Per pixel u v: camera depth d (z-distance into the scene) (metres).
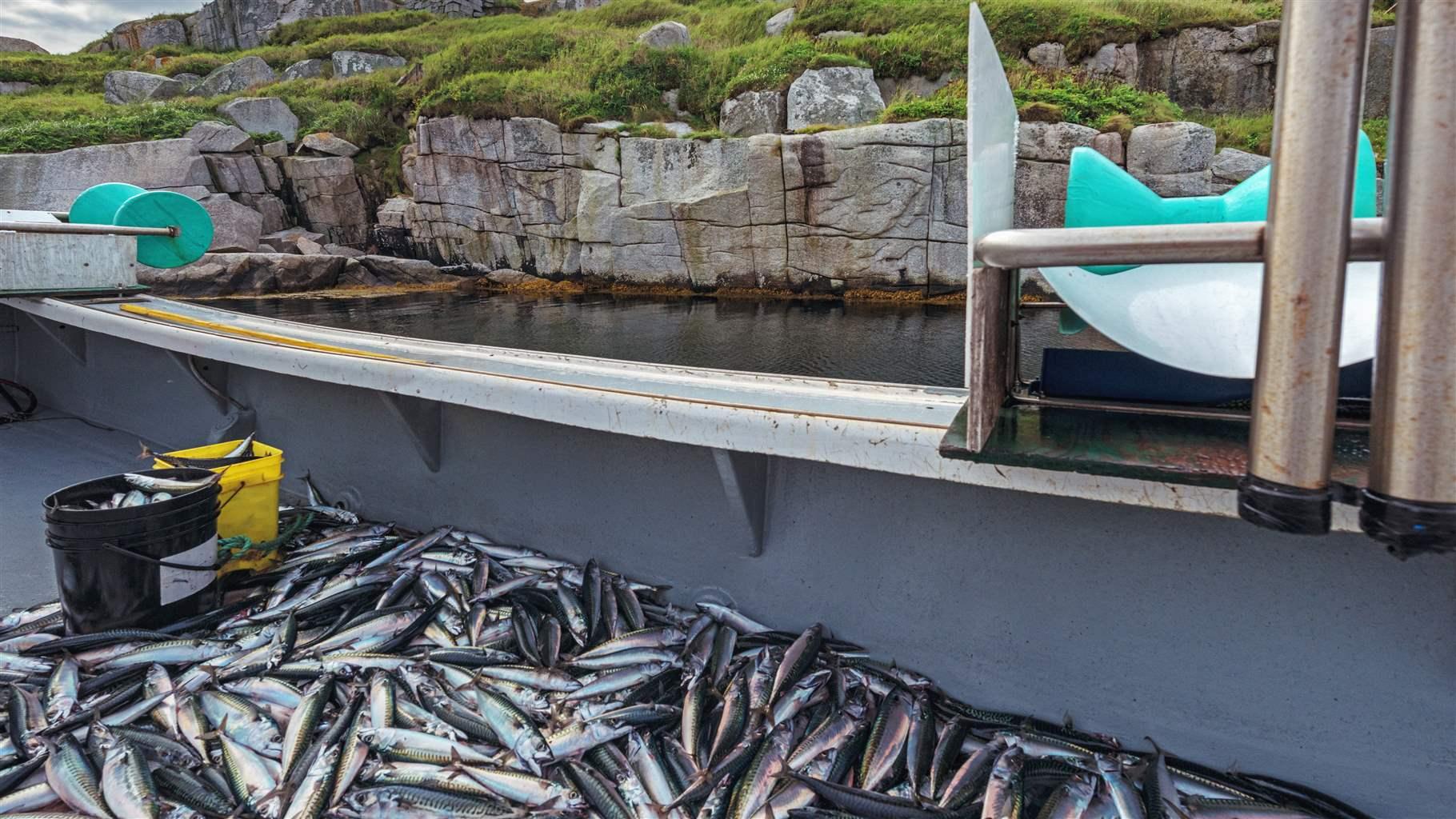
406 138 23.33
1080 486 1.69
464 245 20.64
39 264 5.28
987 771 2.15
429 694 2.52
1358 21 0.79
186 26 44.25
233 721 2.38
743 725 2.35
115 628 2.72
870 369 9.30
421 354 3.40
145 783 2.12
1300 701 2.00
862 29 20.05
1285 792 1.99
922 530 2.46
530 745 2.27
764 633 2.69
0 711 2.41
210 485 2.98
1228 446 1.51
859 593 2.58
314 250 20.33
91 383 5.69
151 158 19.83
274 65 33.03
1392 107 0.81
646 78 20.53
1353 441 1.51
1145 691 2.17
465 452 3.53
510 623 2.90
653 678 2.57
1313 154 0.83
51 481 4.39
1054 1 18.72
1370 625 1.92
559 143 18.72
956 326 12.54
